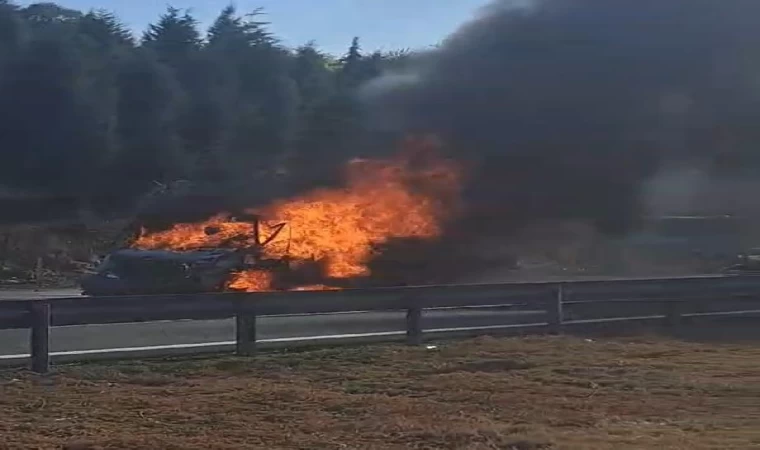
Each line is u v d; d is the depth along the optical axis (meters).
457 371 11.12
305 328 13.97
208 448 7.33
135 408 8.91
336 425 8.19
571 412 8.84
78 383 10.07
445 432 7.83
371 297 12.77
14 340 12.71
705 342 13.78
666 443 7.44
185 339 12.87
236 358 11.66
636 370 11.18
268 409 8.89
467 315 14.16
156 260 20.52
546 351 12.52
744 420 8.47
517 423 8.31
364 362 11.63
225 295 11.80
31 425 8.15
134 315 11.23
